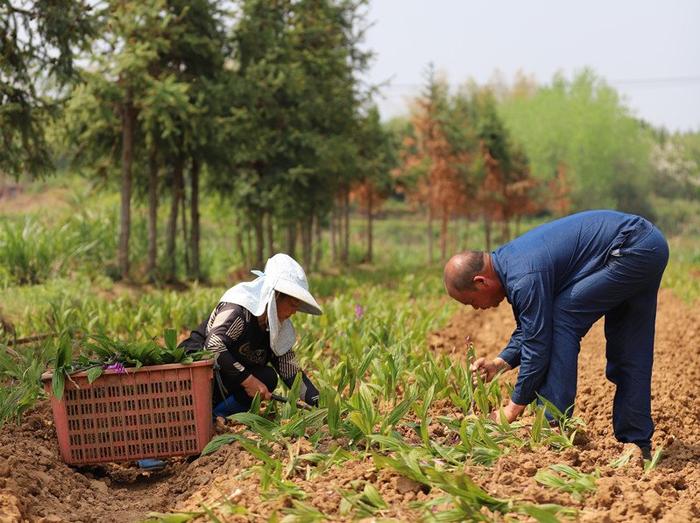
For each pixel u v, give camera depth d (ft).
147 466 16.61
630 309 16.34
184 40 50.47
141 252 59.41
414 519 12.30
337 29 74.38
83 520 13.55
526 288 15.42
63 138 52.65
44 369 20.83
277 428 15.69
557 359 15.65
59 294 38.63
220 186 64.39
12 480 13.39
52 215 61.87
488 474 14.11
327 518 12.35
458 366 20.30
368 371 23.24
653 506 12.62
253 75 57.16
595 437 18.11
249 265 74.13
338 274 80.12
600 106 228.02
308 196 65.67
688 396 23.09
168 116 47.75
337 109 70.18
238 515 12.56
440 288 58.03
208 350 16.53
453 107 114.32
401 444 14.74
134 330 30.73
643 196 238.27
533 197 131.34
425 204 117.60
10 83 34.22
